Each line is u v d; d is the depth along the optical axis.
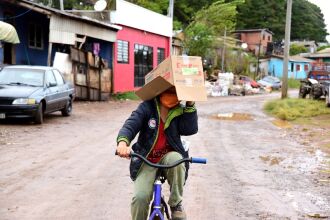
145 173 4.02
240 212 6.24
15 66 15.18
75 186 7.29
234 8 55.97
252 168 9.16
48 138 11.80
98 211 6.08
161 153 4.08
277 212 6.28
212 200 6.78
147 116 4.04
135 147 4.12
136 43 32.47
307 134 14.77
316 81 30.08
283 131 15.51
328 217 6.09
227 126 16.61
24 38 22.08
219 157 10.28
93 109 20.52
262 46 78.19
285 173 8.76
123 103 25.16
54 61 21.91
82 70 23.91
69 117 16.73
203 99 3.90
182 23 67.25
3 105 13.45
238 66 55.94
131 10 31.02
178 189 3.98
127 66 30.81
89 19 23.42
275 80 55.03
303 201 6.85
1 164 8.66
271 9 91.31
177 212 4.03
